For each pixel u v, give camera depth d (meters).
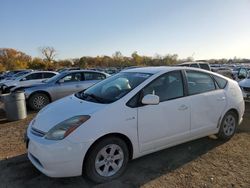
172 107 4.00
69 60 93.94
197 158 4.21
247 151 4.50
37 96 8.98
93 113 3.36
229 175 3.64
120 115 3.49
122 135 3.54
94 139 3.25
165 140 3.97
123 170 3.59
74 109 3.57
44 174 3.43
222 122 4.80
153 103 3.63
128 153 3.65
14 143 5.14
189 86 4.35
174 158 4.20
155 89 3.94
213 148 4.63
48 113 3.71
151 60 90.25
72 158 3.15
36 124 3.58
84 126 3.24
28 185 3.40
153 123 3.78
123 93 3.75
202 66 15.34
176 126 4.07
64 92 9.40
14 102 7.32
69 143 3.14
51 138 3.21
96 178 3.36
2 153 4.55
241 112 5.16
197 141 4.98
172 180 3.50
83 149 3.19
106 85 4.36
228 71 24.89
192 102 4.27
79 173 3.24
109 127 3.37
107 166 3.45
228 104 4.84
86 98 4.04
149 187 3.32
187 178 3.55
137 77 4.16
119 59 96.19
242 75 12.20
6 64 82.25
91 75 10.10
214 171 3.76
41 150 3.19
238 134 5.46
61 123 3.29
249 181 3.47
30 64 84.56
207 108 4.49
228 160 4.13
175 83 4.20
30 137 3.44
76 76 9.78
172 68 4.34
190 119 4.25
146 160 4.12
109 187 3.32
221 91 4.80
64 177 3.44
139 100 3.71
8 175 3.67
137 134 3.64
